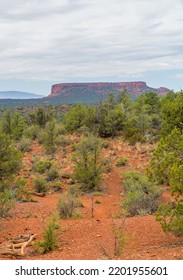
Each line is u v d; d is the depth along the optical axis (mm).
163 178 10164
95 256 9305
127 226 12734
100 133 40531
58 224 13273
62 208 15898
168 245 9953
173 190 9641
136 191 17484
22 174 27031
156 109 53312
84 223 13758
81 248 10547
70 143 36969
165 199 18656
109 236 11648
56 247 10961
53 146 35250
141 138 35312
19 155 19484
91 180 23453
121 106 45344
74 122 44219
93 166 23844
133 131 37031
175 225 10117
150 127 43250
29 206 18188
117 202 20125
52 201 20266
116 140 37562
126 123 40375
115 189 23562
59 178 26000
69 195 18844
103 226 13109
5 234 12719
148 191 19656
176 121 22516
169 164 9930
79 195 22250
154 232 11727
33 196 21391
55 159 31594
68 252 10258
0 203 15570
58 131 44156
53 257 9758
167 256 8281
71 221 14633
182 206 9914
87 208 18266
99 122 41906
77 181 24734
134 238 11211
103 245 10562
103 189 23297
